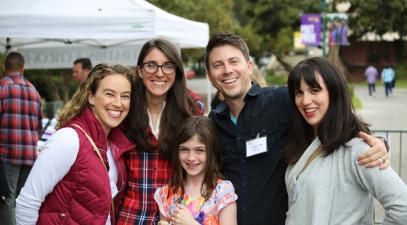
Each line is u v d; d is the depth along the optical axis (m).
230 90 2.90
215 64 2.92
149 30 5.44
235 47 2.89
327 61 2.52
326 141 2.41
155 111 3.10
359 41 45.44
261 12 40.12
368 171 2.26
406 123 15.27
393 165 7.43
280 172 2.83
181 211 2.79
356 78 45.41
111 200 2.68
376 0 38.28
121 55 8.80
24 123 5.92
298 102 2.56
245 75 2.91
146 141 2.98
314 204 2.37
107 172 2.67
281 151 2.81
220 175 2.92
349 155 2.37
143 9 5.44
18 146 5.88
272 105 2.89
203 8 19.27
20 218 2.56
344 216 2.35
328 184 2.39
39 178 2.51
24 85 5.98
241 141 2.91
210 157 2.88
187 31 6.59
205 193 2.87
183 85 3.11
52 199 2.55
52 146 2.52
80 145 2.55
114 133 2.94
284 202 2.83
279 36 41.69
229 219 2.82
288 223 2.52
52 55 9.07
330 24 22.92
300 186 2.46
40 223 2.57
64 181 2.55
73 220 2.54
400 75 43.97
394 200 2.17
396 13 39.22
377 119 16.52
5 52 8.88
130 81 2.80
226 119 2.99
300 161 2.52
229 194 2.84
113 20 5.40
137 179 3.00
